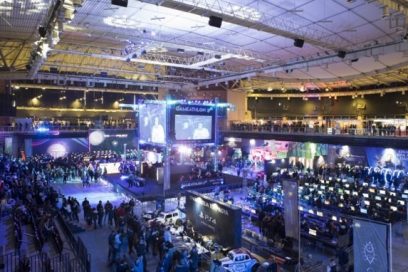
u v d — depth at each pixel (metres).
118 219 17.05
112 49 28.89
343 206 19.73
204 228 16.88
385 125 29.70
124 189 23.80
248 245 16.39
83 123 40.25
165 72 37.56
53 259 11.77
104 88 43.44
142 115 27.47
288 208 13.03
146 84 38.34
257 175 29.44
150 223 16.53
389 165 28.53
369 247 8.64
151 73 34.72
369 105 40.66
